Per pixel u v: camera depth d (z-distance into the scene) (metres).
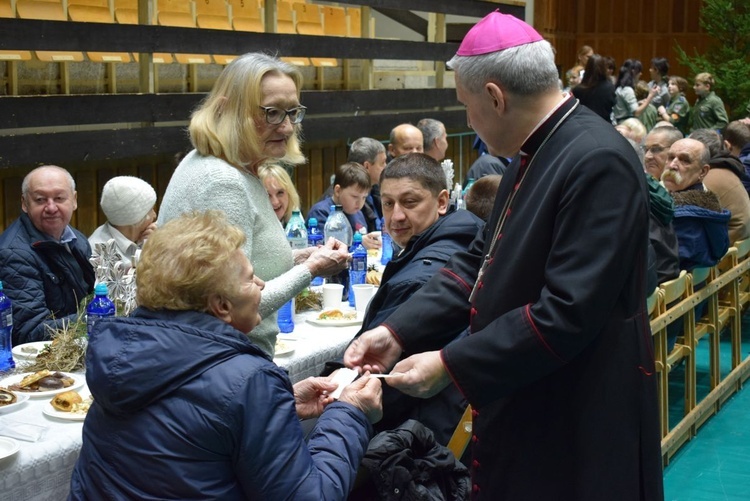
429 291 2.24
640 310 1.89
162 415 1.67
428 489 2.46
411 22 11.66
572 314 1.75
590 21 20.80
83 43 6.20
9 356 2.98
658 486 1.93
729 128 7.76
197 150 2.49
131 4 6.99
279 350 3.18
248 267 1.83
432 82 10.89
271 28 8.07
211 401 1.66
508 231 1.91
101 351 1.70
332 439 1.92
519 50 1.85
